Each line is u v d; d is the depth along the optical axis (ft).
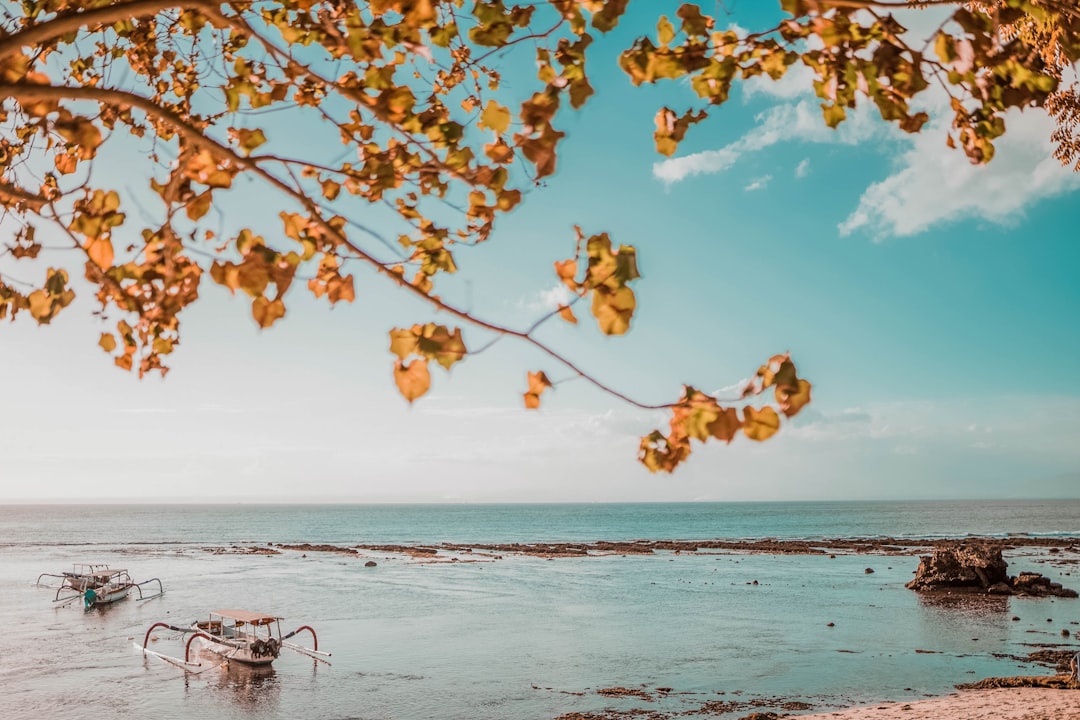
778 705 76.43
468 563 236.02
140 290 8.25
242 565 228.22
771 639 108.99
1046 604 138.31
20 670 93.56
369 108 7.69
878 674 87.97
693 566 222.89
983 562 156.56
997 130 7.47
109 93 6.02
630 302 6.32
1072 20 6.88
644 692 81.92
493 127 7.91
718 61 8.21
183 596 156.97
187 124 6.37
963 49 7.24
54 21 5.52
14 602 149.79
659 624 121.49
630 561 241.76
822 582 178.29
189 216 7.64
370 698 81.25
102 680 88.79
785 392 5.67
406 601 148.36
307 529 504.84
